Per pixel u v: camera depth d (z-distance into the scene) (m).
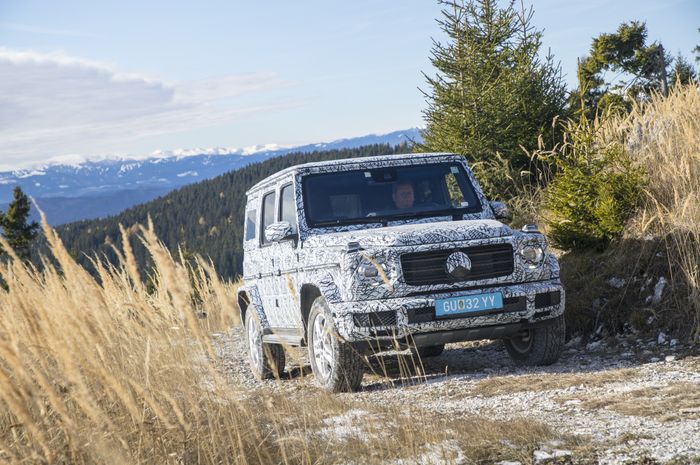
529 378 6.07
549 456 3.69
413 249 6.25
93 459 3.29
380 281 6.20
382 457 3.86
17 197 54.19
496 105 12.93
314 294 7.05
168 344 4.19
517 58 13.40
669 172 8.72
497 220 7.38
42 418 3.43
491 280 6.35
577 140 9.59
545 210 11.12
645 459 3.48
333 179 7.45
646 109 10.95
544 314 6.47
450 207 7.37
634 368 6.12
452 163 7.70
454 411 5.11
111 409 3.84
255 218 8.93
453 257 6.29
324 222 7.18
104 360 3.49
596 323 8.05
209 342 3.66
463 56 13.35
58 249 3.64
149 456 3.66
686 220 7.91
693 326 7.04
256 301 8.48
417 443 3.97
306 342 7.06
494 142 12.87
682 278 7.50
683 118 9.88
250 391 6.71
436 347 8.26
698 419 4.14
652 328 7.44
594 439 3.94
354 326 6.15
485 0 13.45
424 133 13.72
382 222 7.14
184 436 3.86
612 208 8.59
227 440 4.08
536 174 12.91
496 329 6.35
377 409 4.99
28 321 3.16
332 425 4.68
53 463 3.34
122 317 4.21
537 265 6.50
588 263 8.79
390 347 6.39
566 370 6.53
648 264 7.98
